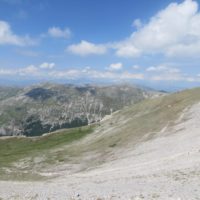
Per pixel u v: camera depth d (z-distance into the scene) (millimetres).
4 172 73938
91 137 125062
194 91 124750
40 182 52844
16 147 139000
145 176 43406
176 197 26422
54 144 130375
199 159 49031
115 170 59062
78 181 48969
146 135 93500
